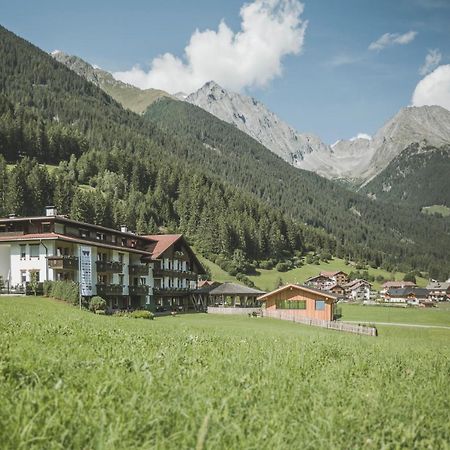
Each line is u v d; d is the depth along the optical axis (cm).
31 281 5506
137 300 7594
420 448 653
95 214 16050
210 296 9838
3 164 17275
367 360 1338
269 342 1684
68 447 543
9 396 671
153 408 659
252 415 685
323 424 678
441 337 5594
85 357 991
